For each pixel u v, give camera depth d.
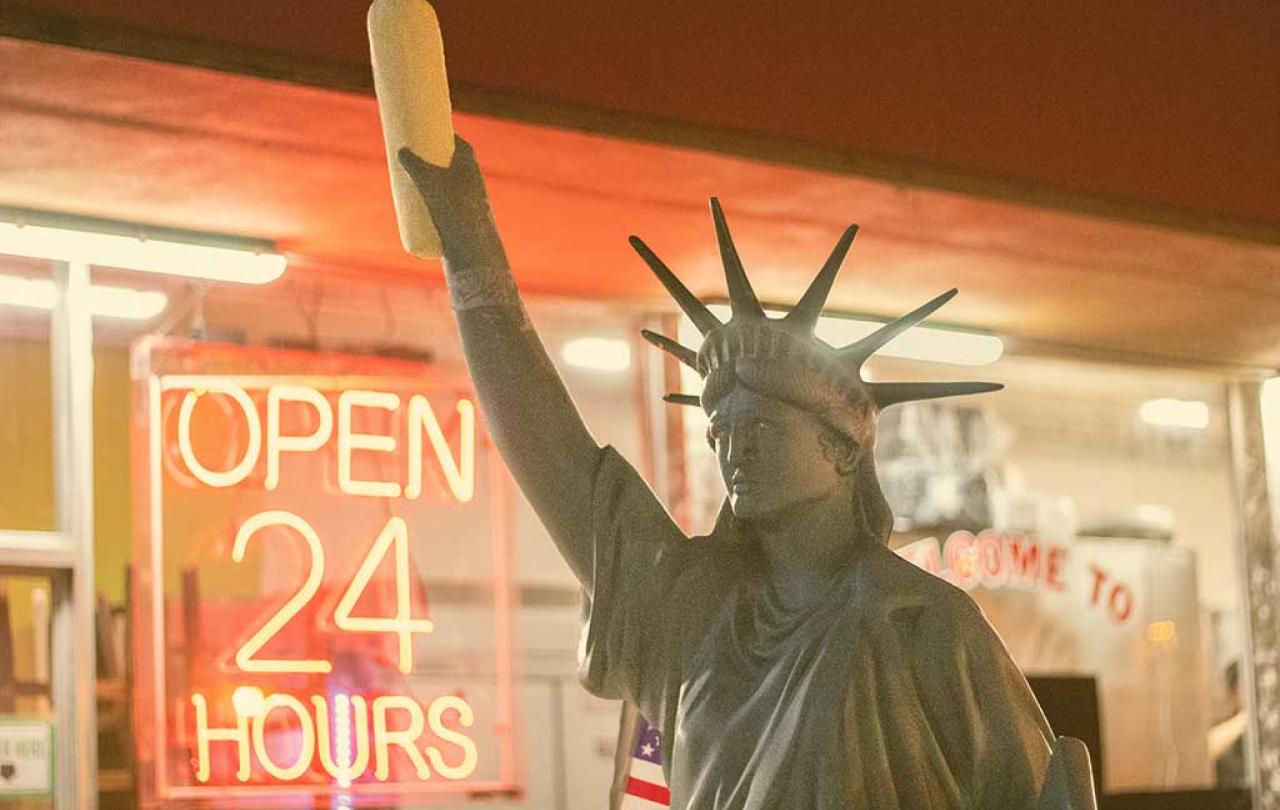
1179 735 10.77
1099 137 8.03
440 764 8.56
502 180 7.51
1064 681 8.89
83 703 7.95
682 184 7.61
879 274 8.97
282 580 8.42
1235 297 9.50
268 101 6.67
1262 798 10.75
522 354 3.42
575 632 9.41
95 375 8.22
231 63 6.41
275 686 8.30
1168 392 11.12
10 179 7.40
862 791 3.04
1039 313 9.73
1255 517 11.03
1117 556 10.72
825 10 7.39
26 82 6.44
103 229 7.89
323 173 7.43
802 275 8.95
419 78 3.39
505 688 8.88
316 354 8.59
